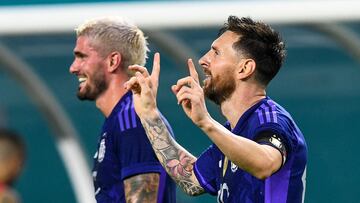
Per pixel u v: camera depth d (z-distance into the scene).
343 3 23.12
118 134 12.66
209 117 10.32
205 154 11.92
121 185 12.76
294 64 29.14
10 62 25.38
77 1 23.00
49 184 31.89
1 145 16.80
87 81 13.03
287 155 10.66
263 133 10.60
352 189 30.59
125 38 13.05
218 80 11.24
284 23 23.23
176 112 29.58
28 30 22.91
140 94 11.73
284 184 10.70
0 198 16.86
